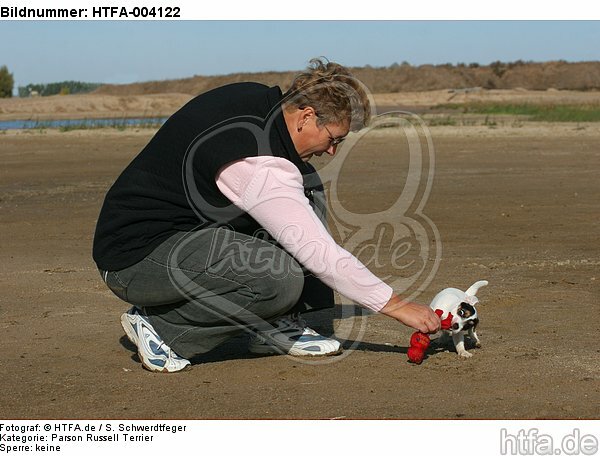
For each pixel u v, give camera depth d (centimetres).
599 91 7412
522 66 8706
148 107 4941
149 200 423
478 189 1222
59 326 546
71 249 819
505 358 464
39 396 421
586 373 437
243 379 441
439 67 8431
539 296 598
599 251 763
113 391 426
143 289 432
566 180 1305
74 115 4119
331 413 392
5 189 1302
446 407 396
